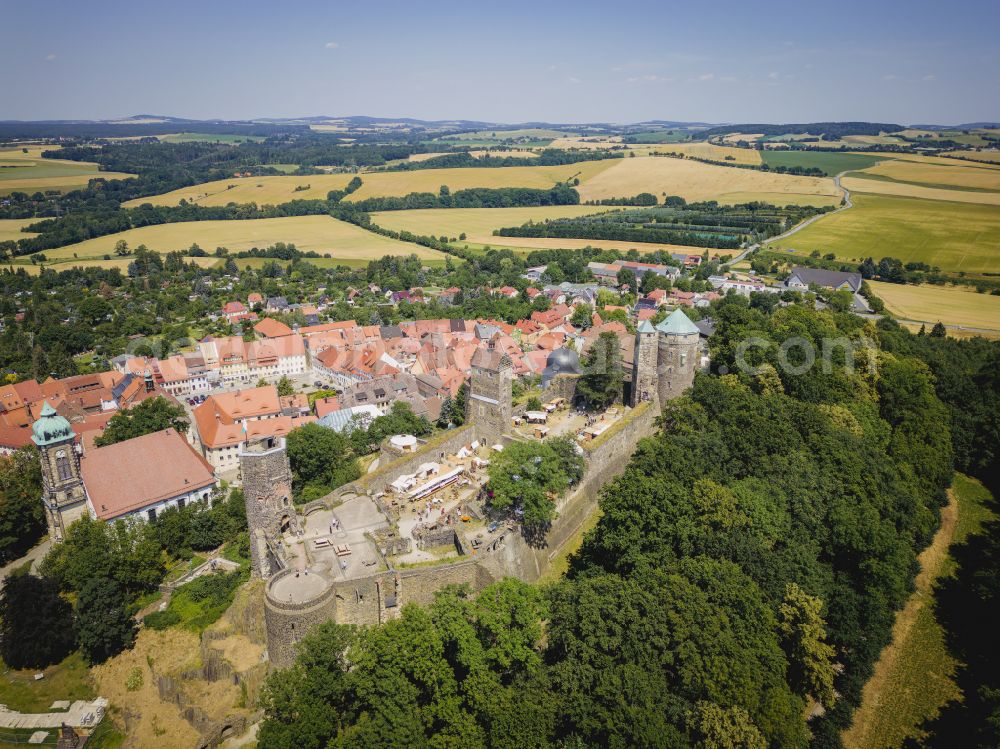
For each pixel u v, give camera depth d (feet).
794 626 300.81
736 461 392.47
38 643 343.46
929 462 472.44
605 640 273.95
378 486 403.13
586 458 424.87
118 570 371.56
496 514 383.04
